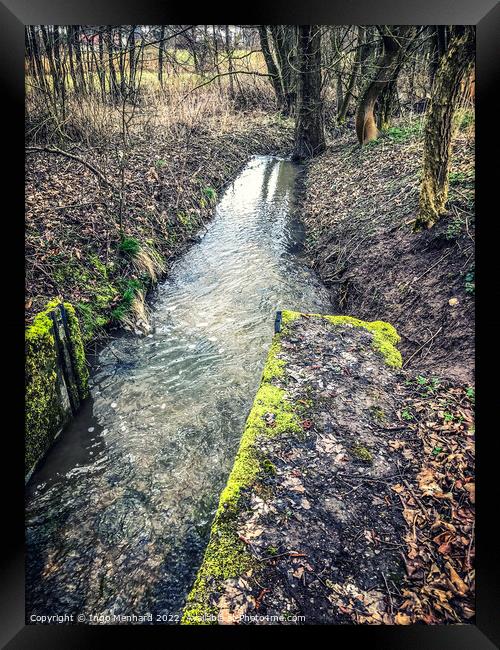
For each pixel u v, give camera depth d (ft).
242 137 51.70
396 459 10.53
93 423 14.43
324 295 22.82
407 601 7.77
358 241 23.91
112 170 27.40
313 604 7.64
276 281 23.89
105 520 11.30
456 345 14.67
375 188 28.50
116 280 20.52
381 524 9.05
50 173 24.88
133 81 31.68
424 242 19.26
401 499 9.55
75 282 18.83
